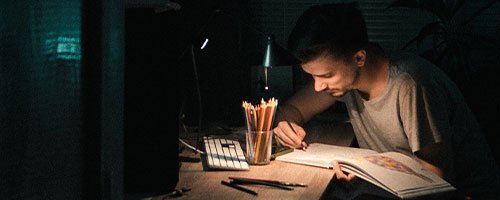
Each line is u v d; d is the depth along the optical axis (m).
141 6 1.63
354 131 2.28
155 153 1.54
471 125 2.06
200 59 2.90
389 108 1.99
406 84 1.92
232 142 2.22
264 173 1.82
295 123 2.33
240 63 2.95
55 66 0.49
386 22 3.43
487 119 2.66
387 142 2.11
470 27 3.40
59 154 0.50
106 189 0.55
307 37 1.89
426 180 1.69
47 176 0.48
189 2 2.87
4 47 0.43
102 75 0.53
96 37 0.52
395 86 1.95
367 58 1.97
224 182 1.68
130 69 1.51
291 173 1.82
